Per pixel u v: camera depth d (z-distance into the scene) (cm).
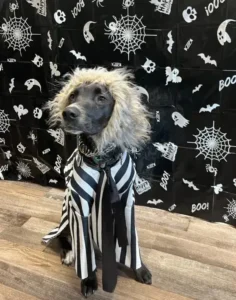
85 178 114
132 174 121
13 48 181
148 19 148
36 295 135
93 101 106
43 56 176
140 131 116
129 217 126
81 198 116
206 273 145
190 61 149
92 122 105
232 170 163
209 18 139
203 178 170
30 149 205
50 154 201
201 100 154
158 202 186
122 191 120
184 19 143
